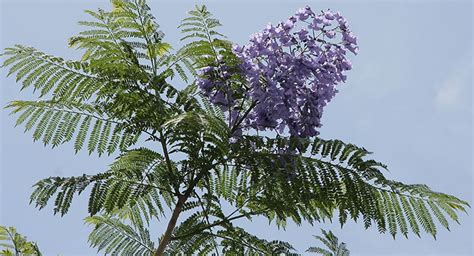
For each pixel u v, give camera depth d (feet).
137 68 12.75
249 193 12.94
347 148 11.40
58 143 12.98
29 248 13.55
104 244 14.30
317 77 12.10
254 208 13.25
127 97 12.78
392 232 11.53
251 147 12.42
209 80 12.81
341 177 11.45
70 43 13.19
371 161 11.37
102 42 13.08
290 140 11.86
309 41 12.09
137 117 12.71
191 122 10.83
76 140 13.00
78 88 12.91
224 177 13.79
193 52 12.99
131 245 14.32
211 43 12.93
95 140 13.06
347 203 11.38
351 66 12.32
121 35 13.34
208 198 12.53
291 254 12.95
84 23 13.15
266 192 12.55
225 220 12.74
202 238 13.50
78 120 13.05
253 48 12.20
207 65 13.02
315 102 12.14
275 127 12.41
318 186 11.50
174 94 12.76
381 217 11.32
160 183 12.98
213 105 13.91
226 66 12.72
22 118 13.02
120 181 12.15
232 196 13.82
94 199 11.76
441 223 11.44
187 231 13.01
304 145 11.81
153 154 12.78
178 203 12.62
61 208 11.50
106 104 12.94
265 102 12.18
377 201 11.35
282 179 11.89
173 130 12.09
